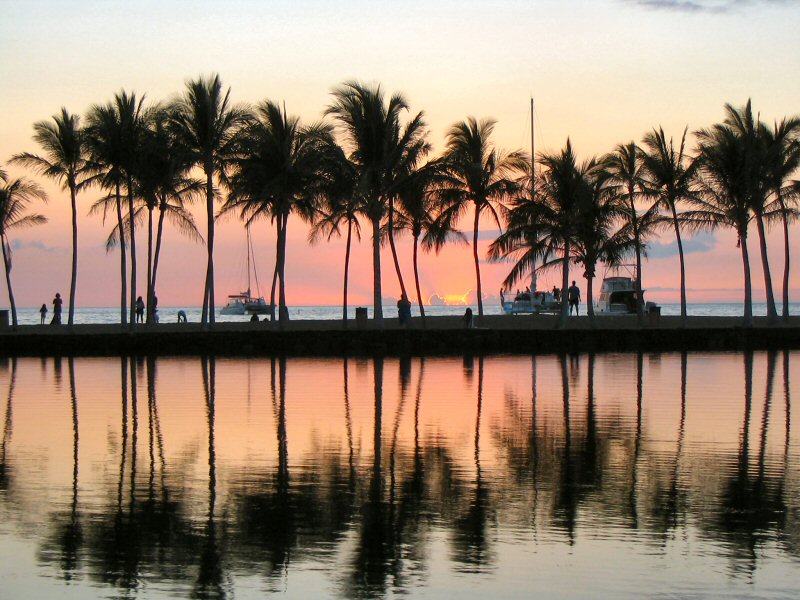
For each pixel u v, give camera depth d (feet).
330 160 146.92
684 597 32.50
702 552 36.81
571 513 42.22
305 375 103.09
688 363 118.42
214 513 42.22
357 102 148.97
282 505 43.57
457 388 89.25
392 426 65.46
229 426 65.36
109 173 152.97
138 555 36.65
